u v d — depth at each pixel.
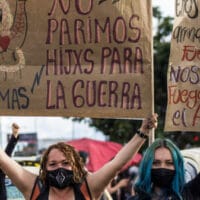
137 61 8.05
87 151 19.47
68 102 8.16
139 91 8.02
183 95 8.81
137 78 8.04
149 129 7.57
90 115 8.12
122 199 16.36
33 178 7.60
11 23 8.27
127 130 27.45
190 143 27.34
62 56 8.20
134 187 7.64
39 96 8.20
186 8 8.84
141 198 7.57
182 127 8.80
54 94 8.19
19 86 8.23
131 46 8.06
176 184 7.55
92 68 8.14
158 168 7.54
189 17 8.84
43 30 8.23
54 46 8.22
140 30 8.05
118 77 8.08
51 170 7.44
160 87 27.28
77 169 7.47
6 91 8.25
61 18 8.22
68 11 8.20
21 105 8.23
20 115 8.23
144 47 8.04
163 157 7.55
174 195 7.54
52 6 8.23
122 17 8.09
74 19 8.20
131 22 8.06
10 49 8.26
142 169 7.59
